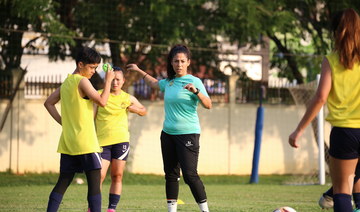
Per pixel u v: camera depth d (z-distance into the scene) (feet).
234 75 188.03
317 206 84.74
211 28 171.32
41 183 149.07
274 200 98.94
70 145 57.31
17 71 166.09
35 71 216.54
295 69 192.85
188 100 63.82
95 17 160.86
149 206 83.97
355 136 45.91
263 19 167.32
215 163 184.85
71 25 165.48
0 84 165.58
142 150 177.88
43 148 168.25
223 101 186.80
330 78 46.93
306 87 157.07
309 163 192.03
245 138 187.83
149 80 69.87
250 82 190.08
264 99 190.49
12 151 165.27
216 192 120.06
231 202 93.25
